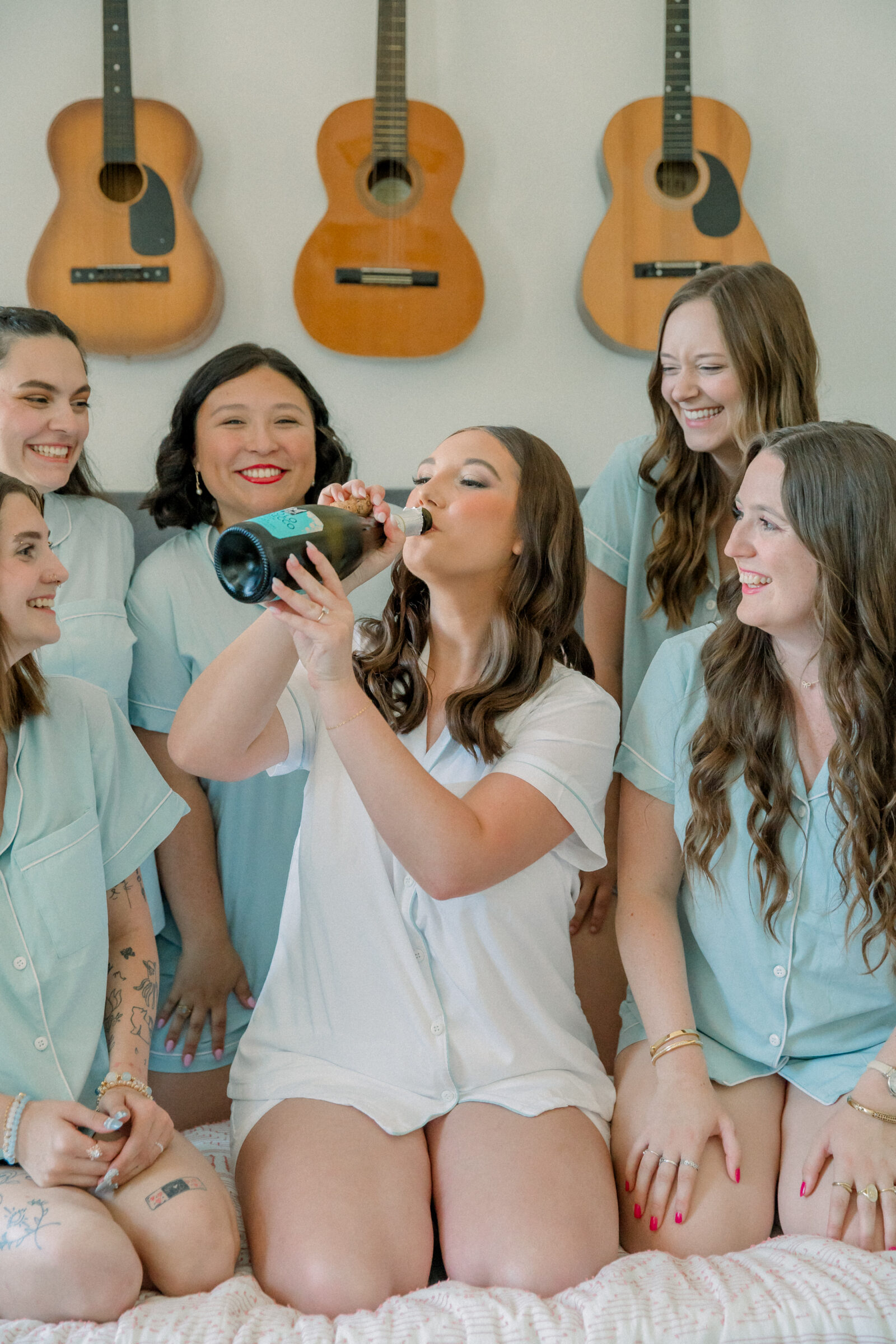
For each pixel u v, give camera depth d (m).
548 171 2.83
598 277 2.74
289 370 2.05
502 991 1.47
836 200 2.87
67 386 1.99
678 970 1.53
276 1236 1.29
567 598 1.57
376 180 2.75
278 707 1.53
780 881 1.48
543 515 1.54
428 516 1.49
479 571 1.52
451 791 1.51
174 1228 1.26
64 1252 1.18
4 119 2.76
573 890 1.58
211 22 2.77
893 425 2.89
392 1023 1.46
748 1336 1.17
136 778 1.53
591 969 1.93
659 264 2.72
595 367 2.84
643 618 2.01
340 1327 1.17
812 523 1.41
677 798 1.58
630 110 2.76
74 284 2.67
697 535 1.97
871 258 2.88
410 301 2.73
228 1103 1.82
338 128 2.73
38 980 1.37
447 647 1.61
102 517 2.08
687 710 1.60
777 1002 1.50
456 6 2.79
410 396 2.81
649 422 2.85
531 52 2.81
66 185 2.68
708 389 1.88
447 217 2.74
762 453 1.48
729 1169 1.40
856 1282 1.23
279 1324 1.18
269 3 2.77
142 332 2.68
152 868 1.82
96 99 2.71
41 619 1.39
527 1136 1.38
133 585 2.00
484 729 1.50
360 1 2.78
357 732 1.34
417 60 2.80
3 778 1.43
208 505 2.07
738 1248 1.37
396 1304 1.21
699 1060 1.47
